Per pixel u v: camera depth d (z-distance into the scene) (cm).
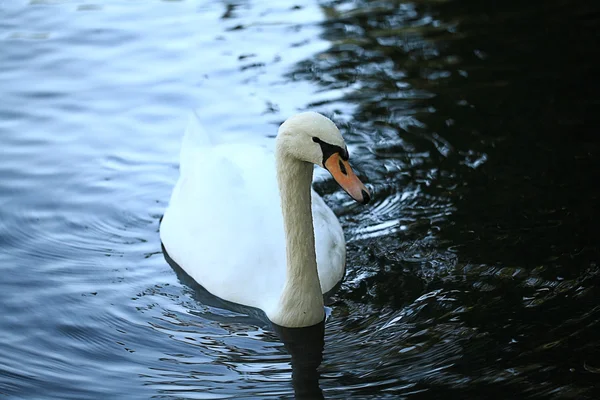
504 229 1037
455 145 1213
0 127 1339
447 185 1134
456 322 898
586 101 1284
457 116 1283
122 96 1420
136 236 1120
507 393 791
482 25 1553
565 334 862
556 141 1195
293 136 862
